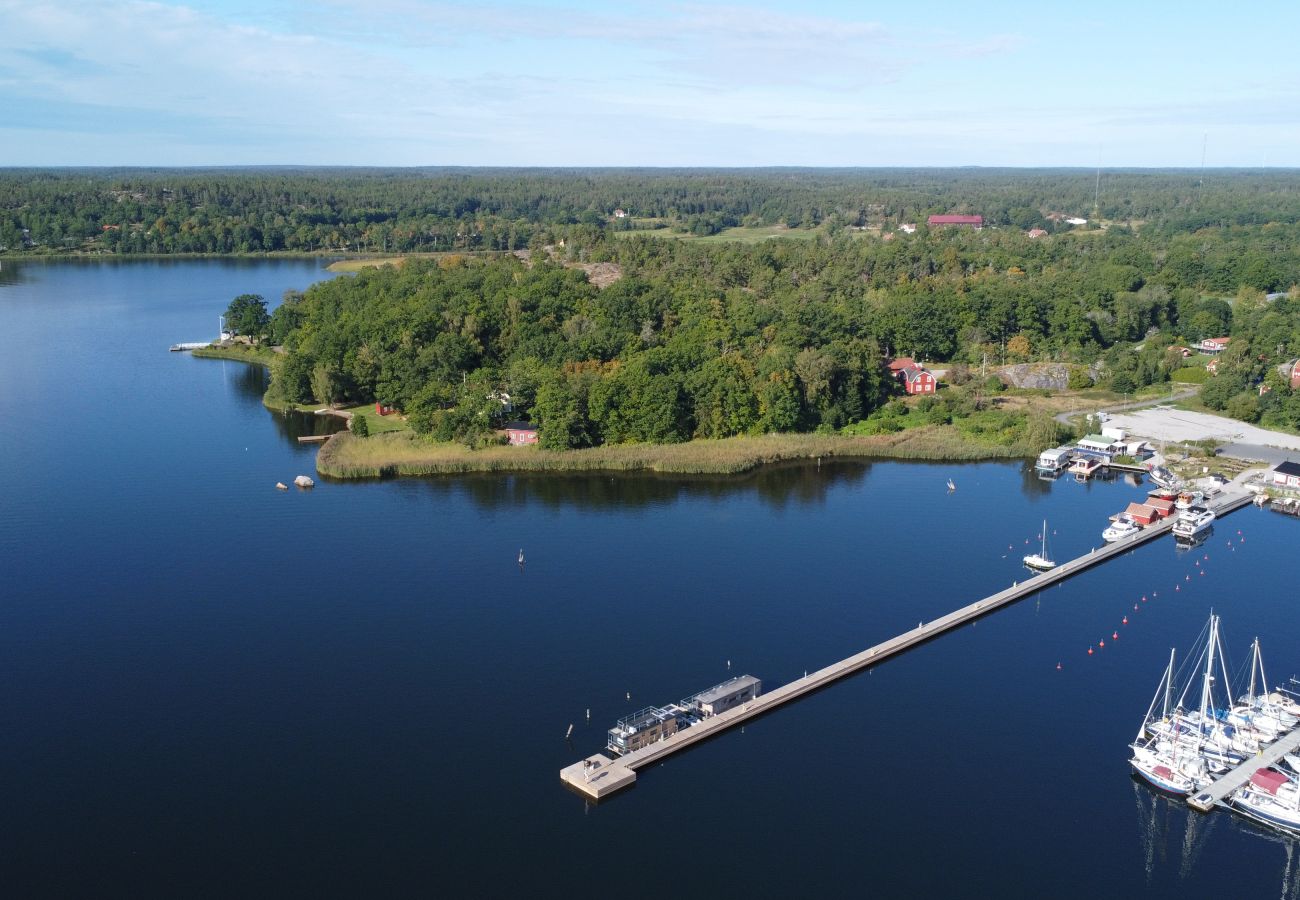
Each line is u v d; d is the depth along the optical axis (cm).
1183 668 12975
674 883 9119
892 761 10988
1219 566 16400
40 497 18662
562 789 10438
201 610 14162
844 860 9450
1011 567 16125
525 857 9425
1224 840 9838
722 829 9881
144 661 12762
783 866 9369
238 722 11481
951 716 11875
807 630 13862
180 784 10381
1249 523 18512
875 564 16175
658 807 10194
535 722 11562
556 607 14438
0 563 15612
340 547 16562
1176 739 10944
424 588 15000
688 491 19888
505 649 13188
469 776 10606
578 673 12625
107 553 16100
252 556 16125
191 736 11200
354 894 8906
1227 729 11462
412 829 9781
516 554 16388
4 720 11431
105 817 9875
